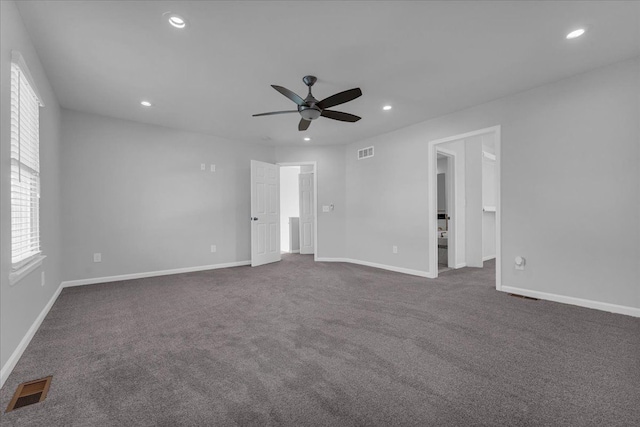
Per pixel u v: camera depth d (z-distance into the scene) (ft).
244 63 9.41
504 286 12.10
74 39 8.09
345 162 19.95
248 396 5.25
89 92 11.53
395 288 12.76
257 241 18.65
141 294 11.91
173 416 4.74
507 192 11.94
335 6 6.87
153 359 6.61
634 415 4.70
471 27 7.68
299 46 8.50
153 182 15.55
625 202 9.30
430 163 14.78
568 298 10.43
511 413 4.77
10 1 6.44
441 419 4.64
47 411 4.88
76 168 13.47
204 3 6.73
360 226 18.89
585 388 5.44
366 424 4.53
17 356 6.51
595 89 9.84
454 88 11.23
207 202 17.39
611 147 9.53
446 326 8.43
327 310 9.89
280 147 20.51
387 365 6.29
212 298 11.34
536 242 11.18
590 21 7.43
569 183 10.39
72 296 11.64
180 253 16.37
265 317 9.23
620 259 9.39
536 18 7.32
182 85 10.94
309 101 9.75
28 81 7.54
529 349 6.99
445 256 19.11
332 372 6.02
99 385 5.62
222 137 18.04
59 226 12.53
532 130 11.25
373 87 11.13
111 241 14.33
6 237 6.13
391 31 7.83
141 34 7.89
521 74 10.18
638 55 9.02
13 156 7.04
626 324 8.47
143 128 15.26
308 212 23.90
